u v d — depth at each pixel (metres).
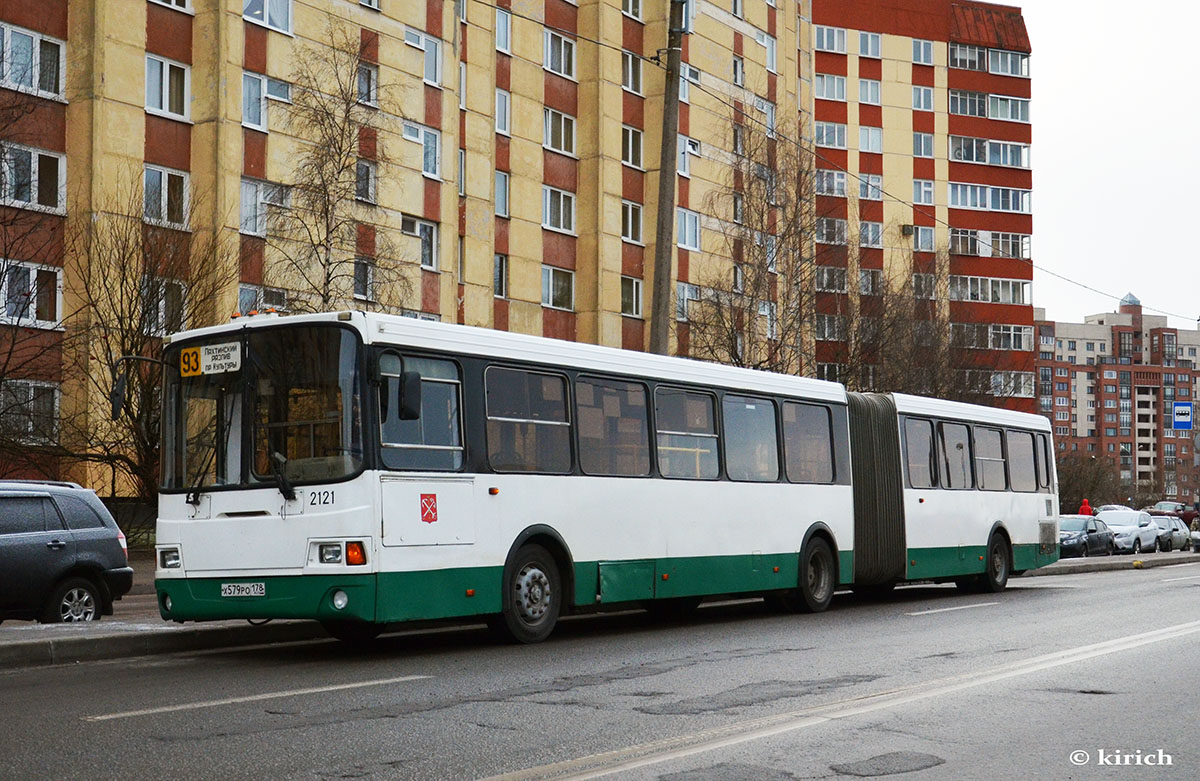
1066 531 43.16
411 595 11.94
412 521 12.02
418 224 37.78
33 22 29.75
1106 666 11.16
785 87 55.75
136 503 29.64
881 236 73.75
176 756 7.23
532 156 43.88
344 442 11.74
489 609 12.84
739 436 16.72
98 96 30.05
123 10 30.75
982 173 76.19
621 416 14.84
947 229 75.44
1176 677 10.47
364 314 11.90
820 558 18.05
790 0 56.47
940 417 21.14
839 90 74.12
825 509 18.16
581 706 9.03
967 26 76.75
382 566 11.66
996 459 22.64
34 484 15.45
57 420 27.44
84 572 15.55
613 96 46.56
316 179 30.09
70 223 29.81
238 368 12.35
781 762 7.11
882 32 75.00
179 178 31.98
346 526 11.62
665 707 8.99
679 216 48.81
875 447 19.53
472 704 9.12
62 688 9.95
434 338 12.55
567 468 13.95
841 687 9.98
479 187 40.94
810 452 18.08
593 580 14.16
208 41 32.19
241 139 32.69
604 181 45.91
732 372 16.77
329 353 11.95
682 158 49.06
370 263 30.89
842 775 6.80
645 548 14.91
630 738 7.81
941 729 8.13
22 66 29.34
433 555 12.21
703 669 11.12
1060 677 10.48
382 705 9.05
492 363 13.19
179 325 27.44
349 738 7.79
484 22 41.38
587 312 45.47
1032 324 76.25
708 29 50.75
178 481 12.50
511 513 13.17
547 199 44.69
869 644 13.19
